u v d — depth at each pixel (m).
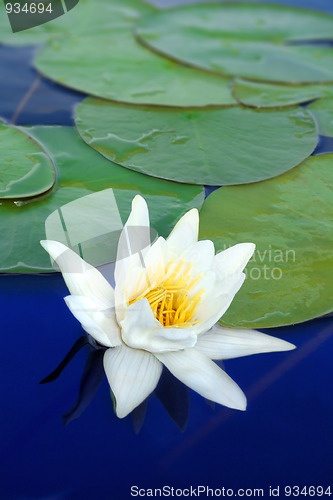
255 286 1.10
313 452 1.05
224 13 1.38
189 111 1.23
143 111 1.22
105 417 1.05
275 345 1.07
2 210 1.13
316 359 1.08
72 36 1.31
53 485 1.04
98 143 1.19
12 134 1.18
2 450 1.04
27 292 1.10
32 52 1.29
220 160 1.18
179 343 1.06
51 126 1.20
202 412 1.06
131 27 1.34
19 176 1.14
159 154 1.18
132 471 1.04
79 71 1.26
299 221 1.14
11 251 1.11
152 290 1.08
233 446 1.05
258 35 1.35
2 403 1.06
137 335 1.06
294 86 1.27
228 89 1.26
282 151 1.19
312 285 1.11
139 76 1.26
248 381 1.07
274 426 1.06
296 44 1.35
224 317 1.09
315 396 1.07
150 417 1.06
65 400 1.06
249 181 1.17
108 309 1.07
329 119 1.23
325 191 1.17
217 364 1.08
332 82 1.28
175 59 1.29
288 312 1.09
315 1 1.46
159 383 1.07
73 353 1.07
